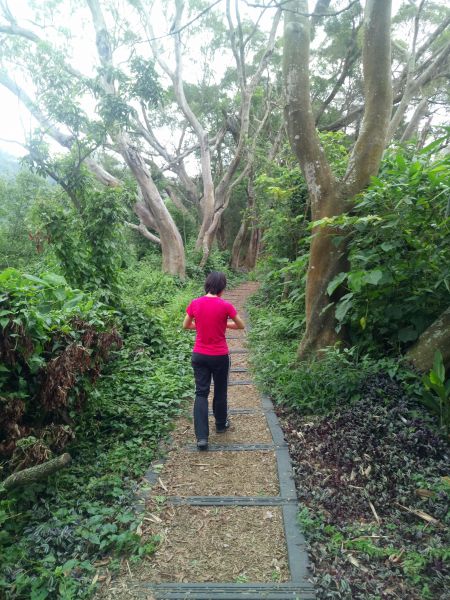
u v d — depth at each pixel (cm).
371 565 242
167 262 1515
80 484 322
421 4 1043
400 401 389
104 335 374
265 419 441
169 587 233
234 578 240
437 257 425
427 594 220
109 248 708
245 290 1589
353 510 290
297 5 529
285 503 302
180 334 747
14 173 1609
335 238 495
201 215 2300
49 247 681
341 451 350
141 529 278
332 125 1661
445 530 264
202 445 377
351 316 503
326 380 449
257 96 2092
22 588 221
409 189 433
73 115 827
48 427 324
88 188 891
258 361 607
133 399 470
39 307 341
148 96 942
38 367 322
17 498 288
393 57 1509
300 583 233
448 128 435
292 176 829
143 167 1448
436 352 383
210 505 304
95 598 226
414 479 307
